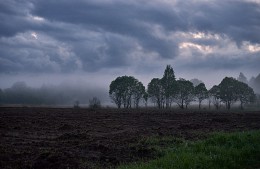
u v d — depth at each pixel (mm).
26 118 34406
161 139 19578
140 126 29094
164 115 45250
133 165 12883
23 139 19500
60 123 30219
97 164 13453
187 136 21656
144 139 19375
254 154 15234
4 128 24438
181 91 91688
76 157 14203
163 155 15336
